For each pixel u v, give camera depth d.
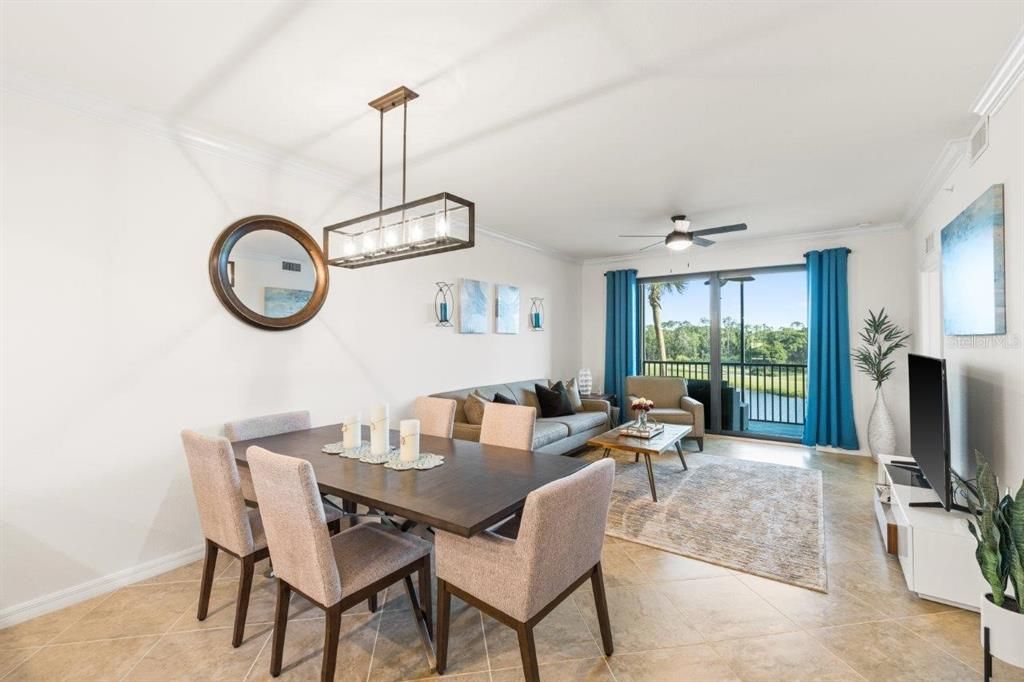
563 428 4.56
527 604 1.47
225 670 1.77
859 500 3.56
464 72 2.11
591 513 1.67
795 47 1.93
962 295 2.77
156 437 2.53
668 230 5.15
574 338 6.91
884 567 2.52
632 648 1.88
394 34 1.84
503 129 2.68
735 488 3.83
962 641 1.90
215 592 2.34
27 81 2.09
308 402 3.29
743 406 5.96
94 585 2.30
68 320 2.24
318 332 3.36
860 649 1.86
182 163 2.64
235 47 1.92
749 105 2.41
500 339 5.37
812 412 5.18
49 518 2.18
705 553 2.69
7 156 2.07
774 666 1.77
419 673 1.75
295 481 1.52
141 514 2.47
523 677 1.72
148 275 2.51
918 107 2.43
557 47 1.92
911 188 3.72
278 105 2.39
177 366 2.62
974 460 2.69
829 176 3.45
